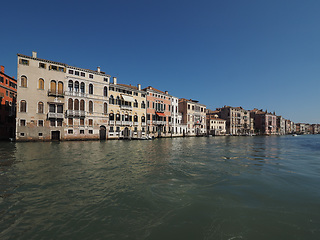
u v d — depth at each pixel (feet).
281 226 14.75
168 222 15.35
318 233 13.78
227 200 19.89
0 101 104.01
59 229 14.23
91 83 111.55
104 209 17.62
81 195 20.98
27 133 90.17
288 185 25.20
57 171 31.48
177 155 53.62
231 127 267.39
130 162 41.19
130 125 132.16
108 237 13.26
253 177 29.22
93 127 111.34
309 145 99.35
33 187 23.32
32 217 15.97
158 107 158.92
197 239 13.02
